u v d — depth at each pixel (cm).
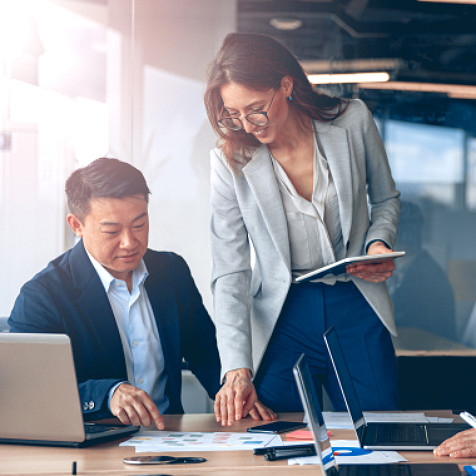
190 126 372
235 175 206
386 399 198
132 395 162
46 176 371
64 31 372
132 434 161
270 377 203
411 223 369
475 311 365
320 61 376
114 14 371
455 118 371
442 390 366
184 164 373
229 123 202
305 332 203
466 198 369
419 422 169
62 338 144
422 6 370
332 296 202
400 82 373
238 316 199
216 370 213
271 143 206
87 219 197
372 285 203
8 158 370
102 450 145
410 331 368
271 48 196
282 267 203
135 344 207
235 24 373
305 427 164
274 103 194
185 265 222
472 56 369
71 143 371
